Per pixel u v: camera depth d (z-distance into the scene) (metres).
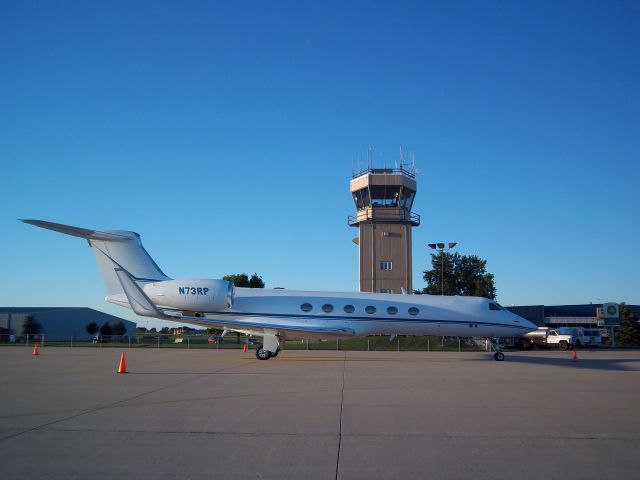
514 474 6.30
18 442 7.77
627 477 6.21
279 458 6.93
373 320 24.23
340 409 10.44
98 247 24.08
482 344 39.69
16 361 22.78
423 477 6.16
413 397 12.05
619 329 57.66
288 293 24.52
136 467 6.54
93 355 27.27
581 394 12.73
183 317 23.12
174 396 12.09
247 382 14.71
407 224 49.25
